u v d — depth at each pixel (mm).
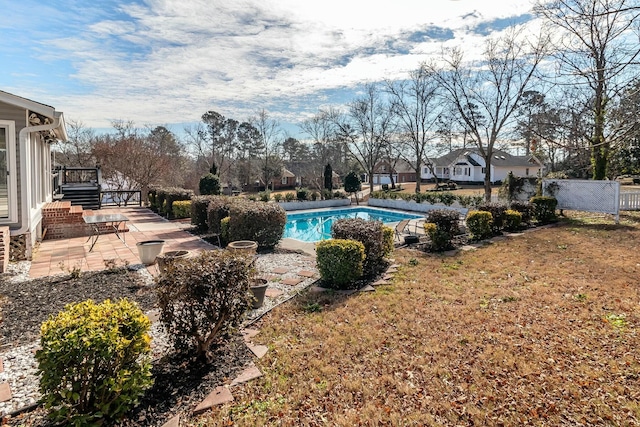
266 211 9250
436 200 19469
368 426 2867
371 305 5352
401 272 7109
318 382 3445
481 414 2971
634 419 2852
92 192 16922
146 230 11977
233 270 3795
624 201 14211
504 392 3250
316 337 4352
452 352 3957
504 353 3898
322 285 6332
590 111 13219
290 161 52062
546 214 12477
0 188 7582
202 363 3699
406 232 12039
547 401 3113
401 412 3023
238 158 47406
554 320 4707
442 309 5168
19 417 2863
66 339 2521
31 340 4129
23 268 7113
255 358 3873
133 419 2865
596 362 3674
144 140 29312
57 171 16797
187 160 41844
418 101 26062
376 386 3373
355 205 24016
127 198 19766
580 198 13086
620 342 4051
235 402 3141
